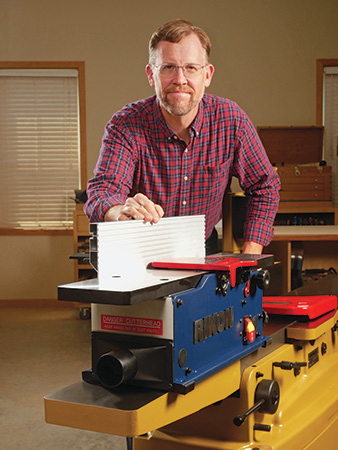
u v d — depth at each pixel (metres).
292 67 6.07
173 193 1.88
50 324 5.29
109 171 1.77
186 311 0.95
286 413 1.25
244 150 1.90
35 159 6.20
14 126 6.16
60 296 0.89
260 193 1.95
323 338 1.52
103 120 6.06
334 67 6.10
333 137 6.22
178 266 1.07
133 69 6.02
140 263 1.09
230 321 1.10
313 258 3.82
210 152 1.84
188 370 0.95
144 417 0.87
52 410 0.90
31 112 6.15
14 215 6.24
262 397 1.16
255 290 1.21
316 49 6.06
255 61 6.07
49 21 5.96
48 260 6.14
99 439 2.82
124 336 0.96
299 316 1.43
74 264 5.74
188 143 1.81
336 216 5.39
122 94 6.04
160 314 0.92
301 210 5.39
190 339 0.96
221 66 6.07
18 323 5.35
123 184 1.77
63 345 4.52
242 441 1.16
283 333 1.36
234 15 6.02
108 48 5.99
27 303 6.16
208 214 1.97
